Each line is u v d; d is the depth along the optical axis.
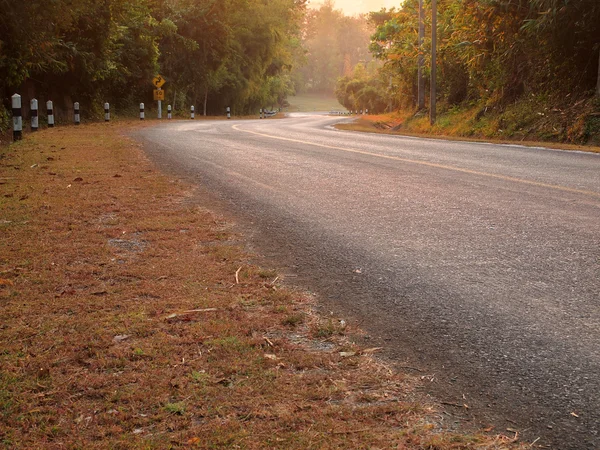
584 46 17.58
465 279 3.73
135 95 36.34
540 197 6.33
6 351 2.64
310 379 2.42
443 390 2.37
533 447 1.98
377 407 2.21
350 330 2.97
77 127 19.97
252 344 2.73
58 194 6.36
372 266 4.02
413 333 2.94
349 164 9.24
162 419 2.12
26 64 17.97
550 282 3.65
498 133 19.75
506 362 2.61
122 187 6.89
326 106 156.38
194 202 6.17
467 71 26.89
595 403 2.26
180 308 3.17
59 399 2.26
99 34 23.31
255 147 12.01
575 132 16.08
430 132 25.34
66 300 3.27
